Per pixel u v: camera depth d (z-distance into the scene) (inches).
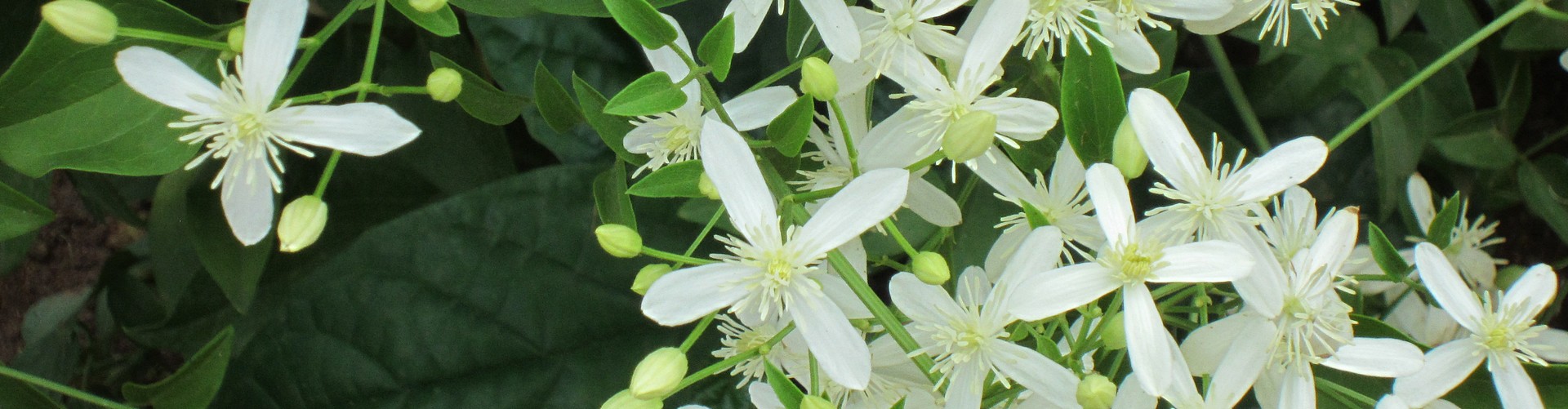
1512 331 10.9
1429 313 12.2
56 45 10.1
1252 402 12.8
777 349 11.0
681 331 13.1
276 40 10.2
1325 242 10.6
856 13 10.6
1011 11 10.4
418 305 13.0
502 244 13.0
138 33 10.0
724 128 10.1
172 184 12.8
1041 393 10.2
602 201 11.3
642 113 10.2
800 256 10.2
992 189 11.8
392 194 14.0
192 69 10.2
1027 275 10.2
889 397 10.8
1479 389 11.1
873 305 10.1
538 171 13.0
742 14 10.6
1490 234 13.2
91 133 10.4
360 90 10.3
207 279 14.6
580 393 12.9
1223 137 12.6
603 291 13.0
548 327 13.0
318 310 13.0
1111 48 10.8
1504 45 12.5
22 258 12.9
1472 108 12.9
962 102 10.5
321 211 10.2
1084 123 10.4
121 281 15.3
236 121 10.1
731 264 10.2
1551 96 14.1
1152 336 10.1
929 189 10.8
